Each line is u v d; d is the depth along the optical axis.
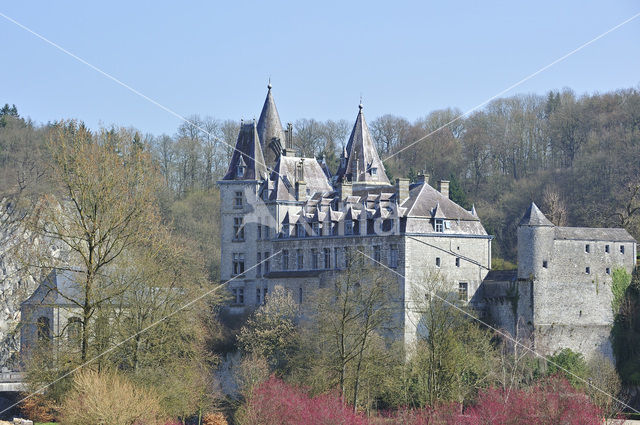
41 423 154.62
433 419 151.12
